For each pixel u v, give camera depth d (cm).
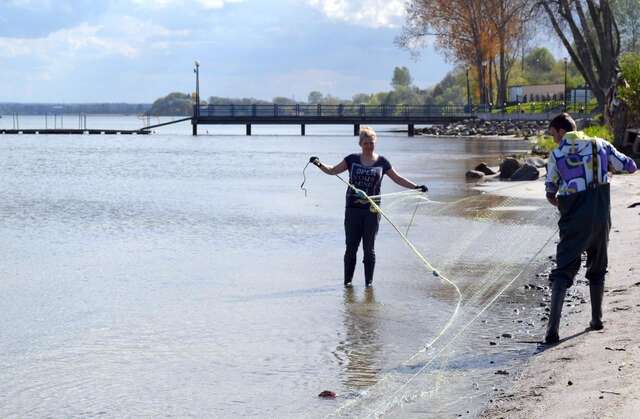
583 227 759
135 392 666
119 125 17400
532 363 700
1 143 7062
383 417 597
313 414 612
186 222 1800
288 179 3092
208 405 635
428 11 8950
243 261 1295
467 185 2586
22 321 906
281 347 795
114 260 1310
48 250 1416
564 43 5319
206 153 5175
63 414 618
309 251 1396
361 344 802
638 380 595
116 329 870
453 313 927
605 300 912
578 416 538
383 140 6712
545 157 3709
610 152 764
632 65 3038
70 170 3662
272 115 8331
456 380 677
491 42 8769
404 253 1338
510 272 1164
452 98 18012
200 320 908
